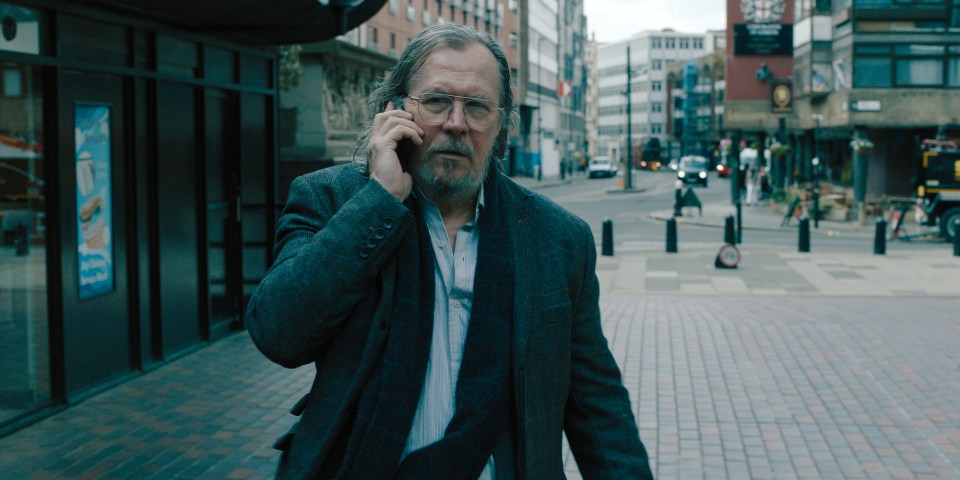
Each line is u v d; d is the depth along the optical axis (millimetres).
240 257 9398
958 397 7156
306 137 14859
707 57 113188
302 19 8242
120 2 6957
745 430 6305
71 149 6594
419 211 1935
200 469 5379
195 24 8125
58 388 6547
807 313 11414
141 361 7570
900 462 5609
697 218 32625
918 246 23438
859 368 8211
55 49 6367
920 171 25812
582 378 2119
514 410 1920
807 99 40594
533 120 83438
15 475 5223
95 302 6957
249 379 7500
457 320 1905
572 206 41094
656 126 147375
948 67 33750
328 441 1790
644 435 6215
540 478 1931
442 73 1883
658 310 11773
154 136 7652
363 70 16906
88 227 6832
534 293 1954
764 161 50219
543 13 85938
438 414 1856
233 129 9289
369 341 1798
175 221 8133
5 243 5969
